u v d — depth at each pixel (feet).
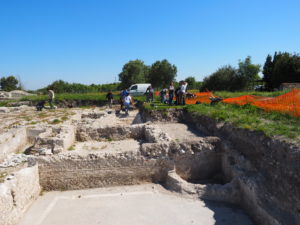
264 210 17.85
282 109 31.35
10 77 232.73
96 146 32.94
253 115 32.22
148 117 44.73
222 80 129.59
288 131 21.68
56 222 19.51
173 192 24.14
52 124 44.19
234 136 26.84
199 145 27.09
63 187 25.31
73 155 25.25
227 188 22.41
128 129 36.42
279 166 18.52
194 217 20.08
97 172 25.52
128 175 26.00
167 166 26.35
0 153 27.66
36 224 19.30
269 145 20.52
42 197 23.80
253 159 22.34
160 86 184.44
